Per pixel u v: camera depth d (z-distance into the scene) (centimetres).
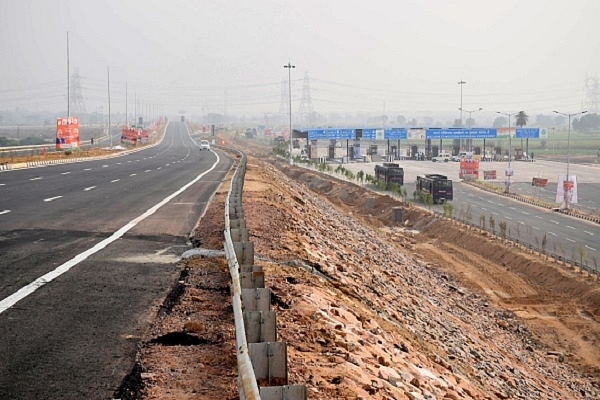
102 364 966
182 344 1082
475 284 4322
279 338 1165
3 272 1559
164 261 1728
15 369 937
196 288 1448
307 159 12000
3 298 1321
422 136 12775
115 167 5966
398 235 6003
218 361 995
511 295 4103
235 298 956
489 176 9775
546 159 13900
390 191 8262
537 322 3594
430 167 11738
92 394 853
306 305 1427
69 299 1326
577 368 3016
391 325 1945
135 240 2044
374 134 12725
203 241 2034
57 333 1108
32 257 1748
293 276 1723
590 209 6988
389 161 12850
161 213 2712
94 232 2188
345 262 2705
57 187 3866
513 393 2106
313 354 1123
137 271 1600
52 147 8425
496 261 4938
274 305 1382
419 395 1214
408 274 3806
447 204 7056
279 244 2164
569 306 3844
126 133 12131
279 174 7419
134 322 1180
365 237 4597
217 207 2941
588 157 14325
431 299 3306
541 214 6700
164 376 925
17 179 4444
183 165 6412
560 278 4241
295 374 978
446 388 1451
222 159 7769
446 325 2723
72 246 1923
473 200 7756
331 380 1009
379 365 1243
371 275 2819
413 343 1891
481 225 5981
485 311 3725
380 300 2291
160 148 11694
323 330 1280
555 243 5206
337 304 1625
